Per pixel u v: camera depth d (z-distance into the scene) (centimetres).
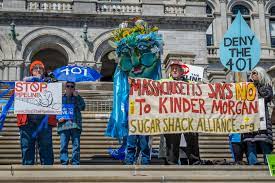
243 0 4112
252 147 996
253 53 1234
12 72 2817
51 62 3250
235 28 1255
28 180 787
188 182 820
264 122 990
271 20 4116
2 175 822
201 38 3044
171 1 3262
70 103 1027
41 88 1013
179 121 976
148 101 974
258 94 1004
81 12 2933
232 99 1002
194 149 1034
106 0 3269
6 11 2855
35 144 1055
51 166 863
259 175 862
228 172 888
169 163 994
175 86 988
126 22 1142
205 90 998
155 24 3009
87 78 1770
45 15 2898
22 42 2869
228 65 1248
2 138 1373
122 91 1070
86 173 851
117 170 866
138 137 1004
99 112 1620
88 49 2916
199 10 3072
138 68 1086
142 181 809
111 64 3416
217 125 989
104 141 1395
